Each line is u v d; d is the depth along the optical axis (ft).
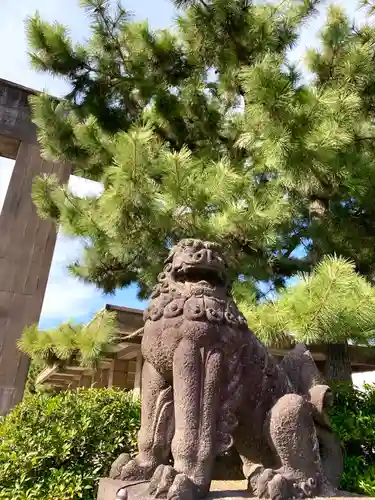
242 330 5.81
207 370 5.25
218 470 6.19
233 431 5.33
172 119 14.97
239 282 11.85
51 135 14.47
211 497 4.79
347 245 13.51
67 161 16.72
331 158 9.20
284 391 5.96
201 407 5.08
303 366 6.88
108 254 13.60
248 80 9.05
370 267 13.93
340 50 12.60
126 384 21.30
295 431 5.45
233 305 6.01
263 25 13.25
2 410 16.15
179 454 4.88
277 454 5.43
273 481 4.91
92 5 14.89
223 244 10.49
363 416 9.79
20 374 16.89
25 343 12.32
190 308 5.49
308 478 5.35
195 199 9.75
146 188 10.01
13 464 8.91
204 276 6.00
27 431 9.60
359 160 10.66
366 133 11.82
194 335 5.32
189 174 9.98
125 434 10.28
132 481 5.16
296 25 14.01
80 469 9.32
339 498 5.27
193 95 14.80
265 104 8.66
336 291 7.61
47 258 18.78
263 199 10.57
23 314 17.63
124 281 15.47
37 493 8.54
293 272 13.53
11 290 17.76
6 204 18.70
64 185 13.50
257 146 9.90
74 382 29.58
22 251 18.37
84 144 13.64
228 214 9.67
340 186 11.81
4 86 19.88
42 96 14.49
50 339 12.14
